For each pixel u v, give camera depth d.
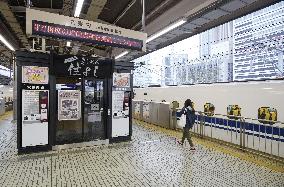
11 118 16.89
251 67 14.18
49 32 6.68
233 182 5.47
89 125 8.98
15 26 12.56
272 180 5.58
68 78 8.58
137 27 13.87
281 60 10.48
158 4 10.68
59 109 8.23
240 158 7.33
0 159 7.09
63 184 5.32
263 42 10.91
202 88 11.02
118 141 9.46
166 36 12.69
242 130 8.46
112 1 10.74
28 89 7.65
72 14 9.18
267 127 7.61
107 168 6.40
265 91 7.80
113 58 9.12
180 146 8.88
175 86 13.50
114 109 9.37
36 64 7.79
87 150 8.23
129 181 5.53
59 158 7.27
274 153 7.37
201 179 5.66
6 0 9.25
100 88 9.43
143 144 9.19
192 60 14.38
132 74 9.76
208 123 10.33
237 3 8.38
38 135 7.84
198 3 9.08
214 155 7.66
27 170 6.20
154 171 6.19
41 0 10.71
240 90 8.82
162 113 13.38
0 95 21.78
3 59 26.25
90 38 7.39
